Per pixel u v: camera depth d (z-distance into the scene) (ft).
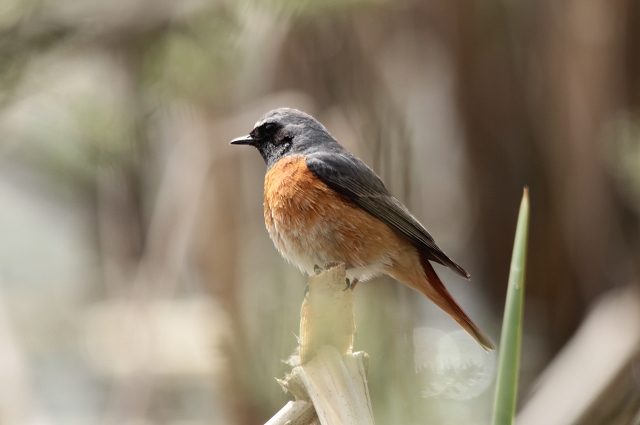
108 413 39.58
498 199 48.32
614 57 41.55
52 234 58.39
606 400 31.19
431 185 52.16
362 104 38.96
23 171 49.03
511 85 46.57
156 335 36.01
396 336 31.19
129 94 30.50
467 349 42.45
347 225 25.43
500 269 49.21
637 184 38.73
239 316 33.58
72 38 29.43
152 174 39.55
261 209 41.01
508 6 45.91
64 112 29.45
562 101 43.32
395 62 44.98
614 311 36.63
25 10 28.68
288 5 28.91
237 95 37.86
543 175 46.68
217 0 29.12
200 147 34.27
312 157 26.02
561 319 46.24
